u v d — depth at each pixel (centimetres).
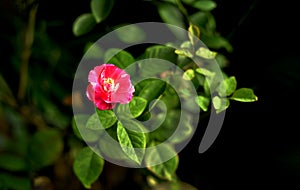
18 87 106
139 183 101
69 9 97
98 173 83
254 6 95
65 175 102
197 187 104
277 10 96
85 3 96
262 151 103
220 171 104
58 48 101
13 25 104
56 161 100
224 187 104
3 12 103
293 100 100
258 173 103
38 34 101
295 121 101
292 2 95
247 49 98
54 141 97
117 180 102
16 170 99
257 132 102
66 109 103
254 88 100
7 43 105
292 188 101
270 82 100
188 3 90
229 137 102
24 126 108
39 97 104
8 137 109
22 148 106
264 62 99
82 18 91
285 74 99
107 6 88
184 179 104
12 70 106
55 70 103
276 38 98
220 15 96
